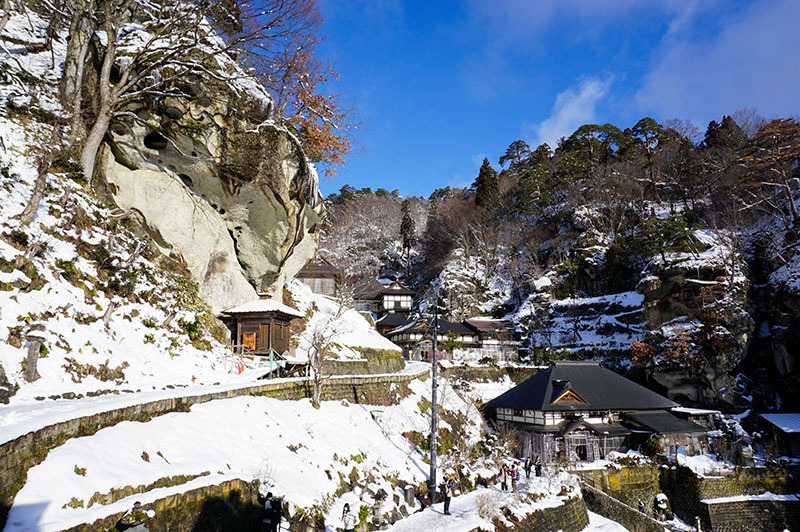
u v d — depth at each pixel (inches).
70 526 277.6
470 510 692.1
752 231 1998.0
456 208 3508.9
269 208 1037.8
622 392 1285.7
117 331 634.2
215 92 896.9
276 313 933.8
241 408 594.9
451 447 996.6
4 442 284.0
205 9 853.8
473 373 1664.6
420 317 2175.2
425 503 742.5
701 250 1844.2
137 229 848.3
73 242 655.1
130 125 850.8
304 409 744.3
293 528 469.4
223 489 420.8
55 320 532.7
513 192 3216.0
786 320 1492.4
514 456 1187.3
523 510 733.9
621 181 2596.0
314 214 1266.0
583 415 1233.4
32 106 765.9
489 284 2655.0
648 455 1163.3
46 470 312.0
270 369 816.9
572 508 852.6
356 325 1477.6
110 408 405.1
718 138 2738.7
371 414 910.4
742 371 1560.0
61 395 453.1
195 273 941.8
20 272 519.8
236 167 946.1
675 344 1549.0
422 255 3563.0
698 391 1524.4
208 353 789.2
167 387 595.8
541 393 1243.8
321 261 2348.7
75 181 740.7
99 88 826.2
